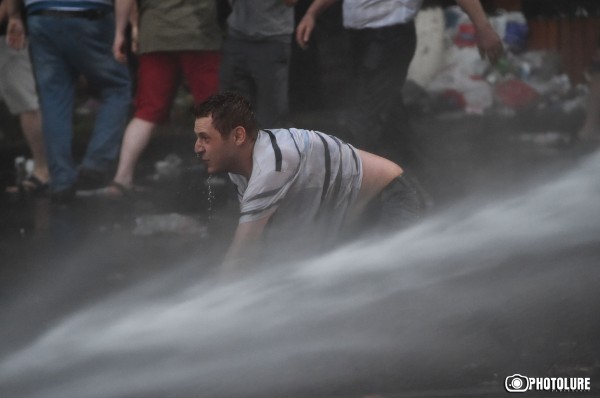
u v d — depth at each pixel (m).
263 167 10.61
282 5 18.66
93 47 20.03
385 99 17.72
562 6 32.94
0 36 21.25
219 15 19.80
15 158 26.03
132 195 20.52
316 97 26.84
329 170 10.98
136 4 20.28
